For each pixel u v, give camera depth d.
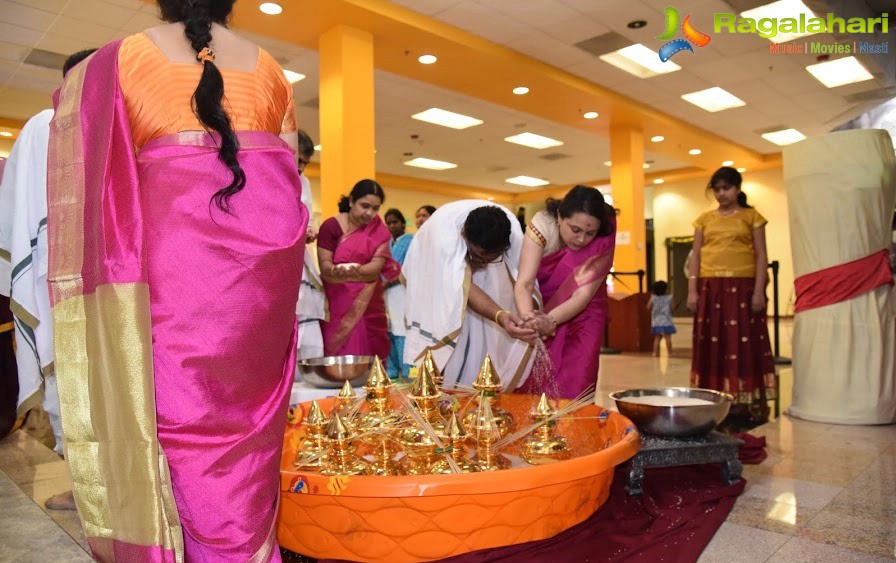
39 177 1.83
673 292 16.34
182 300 1.22
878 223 3.25
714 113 10.10
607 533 1.71
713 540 1.75
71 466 1.26
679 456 2.06
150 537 1.17
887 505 2.02
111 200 1.22
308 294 2.84
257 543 1.23
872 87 8.73
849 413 3.27
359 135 6.03
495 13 6.21
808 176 3.38
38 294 1.85
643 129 10.45
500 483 1.40
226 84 1.32
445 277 2.26
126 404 1.19
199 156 1.26
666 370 6.14
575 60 7.58
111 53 1.27
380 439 1.66
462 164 13.63
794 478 2.31
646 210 16.86
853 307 3.28
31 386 1.93
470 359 2.52
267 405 1.30
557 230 2.42
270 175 1.33
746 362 3.76
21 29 6.25
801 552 1.67
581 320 2.48
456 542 1.47
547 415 1.80
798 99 9.35
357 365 2.34
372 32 6.17
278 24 5.93
